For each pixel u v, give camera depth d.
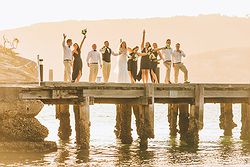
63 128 37.97
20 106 28.58
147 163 28.28
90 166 27.17
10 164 26.72
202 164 28.11
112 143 36.62
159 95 32.66
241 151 33.03
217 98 36.12
